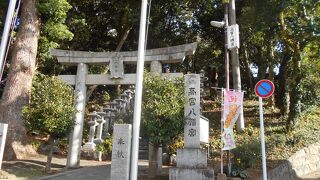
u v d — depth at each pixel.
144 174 11.58
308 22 14.71
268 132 16.39
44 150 17.38
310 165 14.57
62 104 11.91
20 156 14.81
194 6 25.34
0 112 15.18
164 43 27.00
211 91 29.36
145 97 10.52
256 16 17.02
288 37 16.30
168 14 26.38
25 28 16.09
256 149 11.91
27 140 15.61
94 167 13.50
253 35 22.22
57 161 15.05
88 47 27.03
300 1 14.77
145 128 10.34
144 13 9.06
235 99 11.10
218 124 19.88
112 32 26.94
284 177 12.29
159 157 12.06
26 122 12.41
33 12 16.39
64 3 16.80
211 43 28.62
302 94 18.20
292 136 15.10
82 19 22.83
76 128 13.50
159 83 10.65
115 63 13.97
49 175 11.62
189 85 10.83
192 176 9.95
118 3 24.08
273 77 23.27
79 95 13.90
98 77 14.18
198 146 10.31
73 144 13.32
